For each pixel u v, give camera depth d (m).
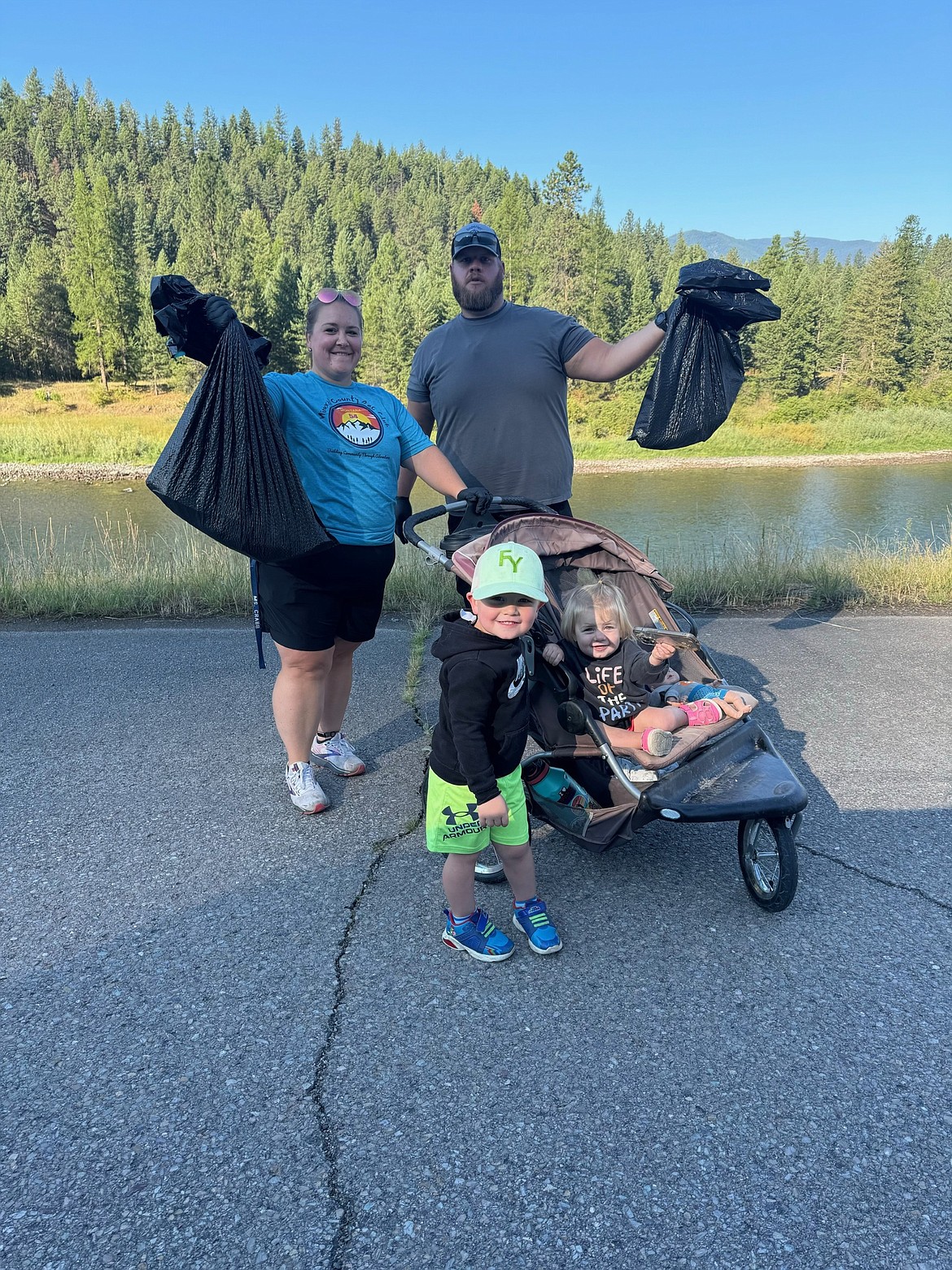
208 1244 1.98
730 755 3.48
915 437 63.06
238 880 3.52
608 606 3.56
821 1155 2.21
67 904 3.35
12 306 86.50
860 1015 2.74
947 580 8.62
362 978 2.93
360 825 3.98
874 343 80.44
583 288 85.38
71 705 5.52
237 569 9.11
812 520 26.17
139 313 87.12
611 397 67.94
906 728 5.10
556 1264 1.92
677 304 4.16
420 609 8.10
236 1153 2.23
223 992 2.85
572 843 3.91
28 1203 2.08
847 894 3.42
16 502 29.78
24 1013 2.75
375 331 80.69
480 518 4.50
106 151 185.00
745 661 6.43
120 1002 2.80
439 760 2.89
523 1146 2.24
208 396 3.32
